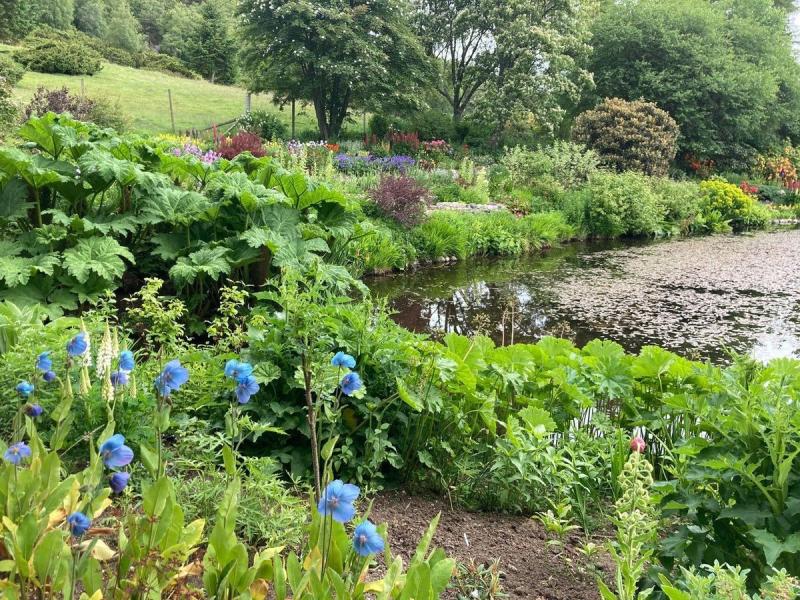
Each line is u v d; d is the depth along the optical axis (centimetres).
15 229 685
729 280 1200
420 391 340
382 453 327
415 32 3091
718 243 1739
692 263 1383
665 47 3097
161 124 2877
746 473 222
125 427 290
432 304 939
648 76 3066
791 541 204
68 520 152
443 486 342
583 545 301
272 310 545
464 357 378
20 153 649
